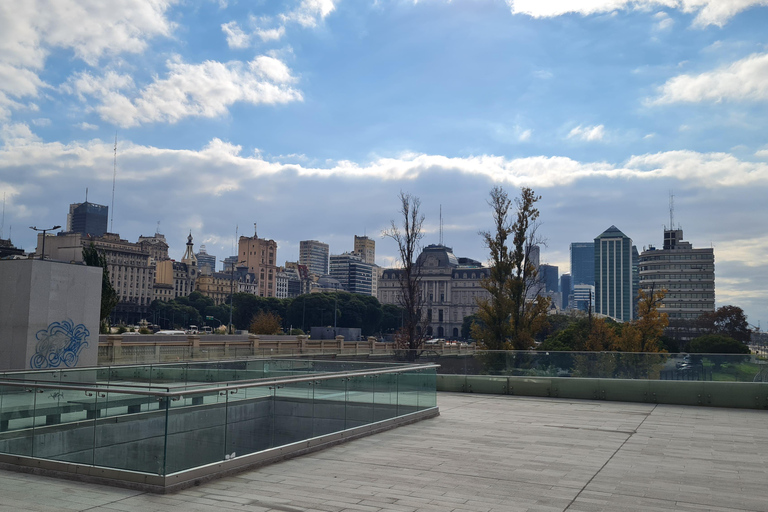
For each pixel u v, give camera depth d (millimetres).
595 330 56688
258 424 11172
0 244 102938
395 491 9375
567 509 8641
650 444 13797
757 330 140000
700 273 168500
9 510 7926
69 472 9719
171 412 9094
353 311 155875
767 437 14883
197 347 34125
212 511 8117
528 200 36688
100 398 9578
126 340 37562
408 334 39625
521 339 35781
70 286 20844
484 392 24734
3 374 11484
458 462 11570
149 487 9031
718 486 10047
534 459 11969
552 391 23391
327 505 8531
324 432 13070
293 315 153500
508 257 36656
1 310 19781
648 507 8805
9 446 10414
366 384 14664
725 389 20812
